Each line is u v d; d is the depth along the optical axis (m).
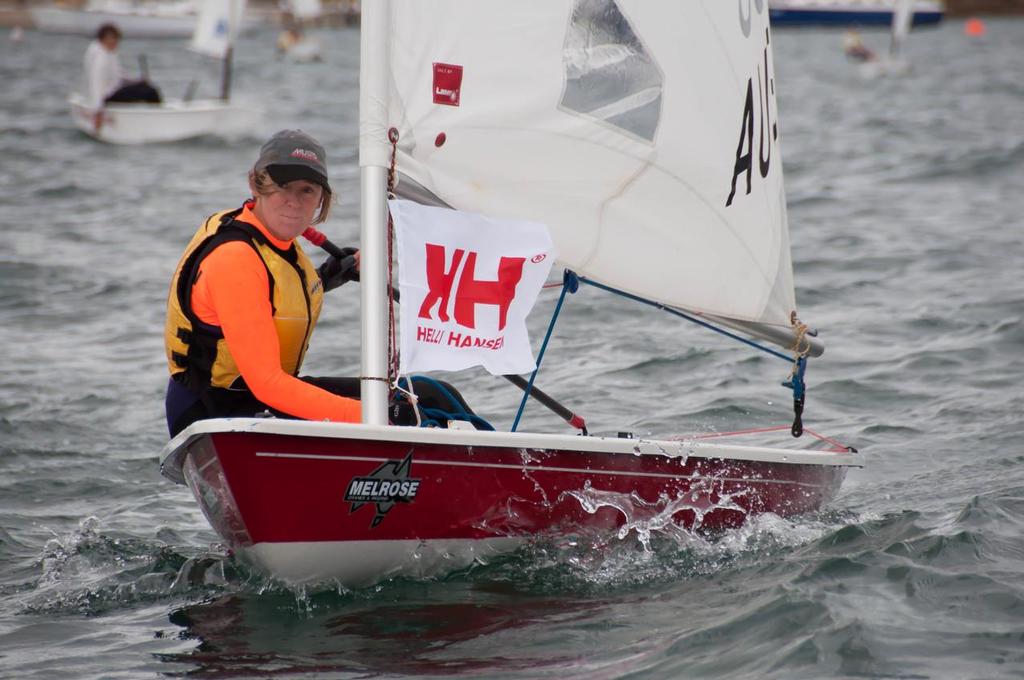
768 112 15.48
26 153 56.69
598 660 11.05
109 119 60.31
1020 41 183.25
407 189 12.38
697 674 10.71
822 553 13.70
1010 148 57.09
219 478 11.80
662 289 14.15
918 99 90.00
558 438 12.66
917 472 17.41
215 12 64.19
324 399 12.30
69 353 25.50
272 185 12.21
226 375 12.70
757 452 14.23
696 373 23.28
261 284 12.27
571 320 27.73
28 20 193.88
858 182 49.72
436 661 11.09
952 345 24.59
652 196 13.84
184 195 46.44
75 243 37.19
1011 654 10.89
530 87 12.86
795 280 31.73
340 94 94.06
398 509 12.29
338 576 12.52
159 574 13.80
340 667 11.02
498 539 13.08
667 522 13.91
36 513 16.47
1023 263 32.88
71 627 12.33
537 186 13.09
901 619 11.66
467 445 12.19
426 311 12.18
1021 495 15.52
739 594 12.52
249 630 11.94
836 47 173.62
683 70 13.85
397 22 12.07
